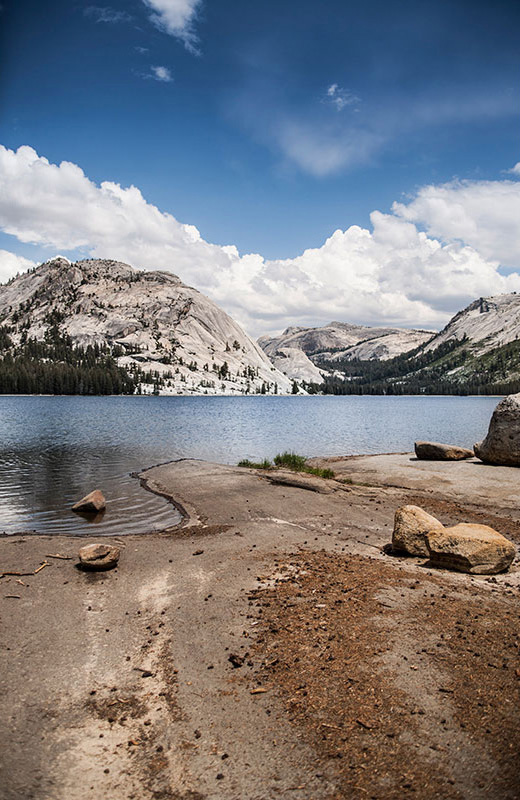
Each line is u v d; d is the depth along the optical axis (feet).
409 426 248.73
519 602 30.83
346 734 18.45
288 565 40.29
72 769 17.39
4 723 19.97
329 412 416.87
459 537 38.06
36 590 35.32
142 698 21.70
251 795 15.93
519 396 91.66
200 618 29.94
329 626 27.58
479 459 96.94
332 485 77.20
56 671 24.04
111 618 30.37
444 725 18.58
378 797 15.43
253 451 142.20
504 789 15.42
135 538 51.42
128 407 449.48
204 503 69.56
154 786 16.53
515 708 19.35
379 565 39.73
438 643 25.00
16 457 120.47
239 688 22.06
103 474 95.71
